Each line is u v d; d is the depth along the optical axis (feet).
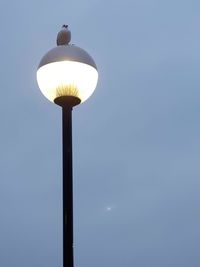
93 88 25.04
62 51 24.59
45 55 24.89
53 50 24.80
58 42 26.02
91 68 24.72
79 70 24.43
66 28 26.25
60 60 24.38
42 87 24.89
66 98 24.40
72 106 24.61
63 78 24.36
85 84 24.64
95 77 24.99
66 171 23.38
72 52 24.57
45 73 24.59
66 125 24.18
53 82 24.49
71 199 22.94
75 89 24.45
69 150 23.75
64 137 23.99
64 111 24.44
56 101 24.63
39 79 24.89
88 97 25.02
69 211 22.70
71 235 22.33
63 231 22.43
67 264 21.94
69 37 26.04
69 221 22.50
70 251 22.11
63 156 23.70
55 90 24.52
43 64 24.64
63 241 22.27
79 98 24.63
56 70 24.41
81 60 24.50
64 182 23.18
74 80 24.39
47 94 24.86
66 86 24.36
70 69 24.36
